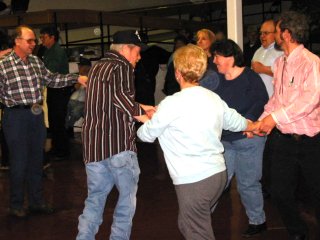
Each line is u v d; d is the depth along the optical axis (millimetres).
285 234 4625
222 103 3420
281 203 4016
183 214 3322
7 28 9625
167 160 3355
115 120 3811
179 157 3283
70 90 8469
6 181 7195
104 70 3795
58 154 8516
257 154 4422
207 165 3270
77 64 9617
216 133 3324
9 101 5164
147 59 9281
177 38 7844
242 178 4520
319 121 3846
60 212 5645
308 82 3713
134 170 3910
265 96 4367
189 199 3273
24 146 5320
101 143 3809
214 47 4332
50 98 8328
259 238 4566
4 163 7914
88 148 3846
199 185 3260
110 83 3770
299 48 3812
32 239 4820
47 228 5117
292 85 3824
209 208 3328
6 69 5098
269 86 5273
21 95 5152
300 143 3855
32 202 5598
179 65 3354
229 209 5465
